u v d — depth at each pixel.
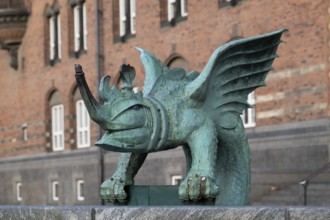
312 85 30.14
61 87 50.34
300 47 30.77
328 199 26.02
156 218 7.52
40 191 52.62
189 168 9.73
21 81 54.84
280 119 31.55
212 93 9.69
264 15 32.88
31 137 53.75
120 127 8.74
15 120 55.69
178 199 9.33
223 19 35.62
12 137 56.03
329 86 29.42
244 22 34.22
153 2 41.16
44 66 52.12
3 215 8.95
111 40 44.91
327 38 29.56
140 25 42.22
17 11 53.28
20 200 55.38
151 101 9.08
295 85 30.88
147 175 40.88
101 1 45.97
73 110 49.47
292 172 30.03
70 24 49.59
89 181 46.91
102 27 45.81
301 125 30.45
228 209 7.15
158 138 9.03
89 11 47.03
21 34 54.19
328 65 29.50
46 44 52.06
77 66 8.38
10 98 56.12
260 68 10.06
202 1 37.12
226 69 9.74
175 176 38.81
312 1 30.22
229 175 10.05
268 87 32.19
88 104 8.57
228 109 9.85
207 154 9.11
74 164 48.56
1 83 56.94
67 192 49.41
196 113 9.27
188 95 9.36
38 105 52.94
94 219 7.96
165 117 9.07
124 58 43.75
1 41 54.34
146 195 9.48
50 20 52.06
